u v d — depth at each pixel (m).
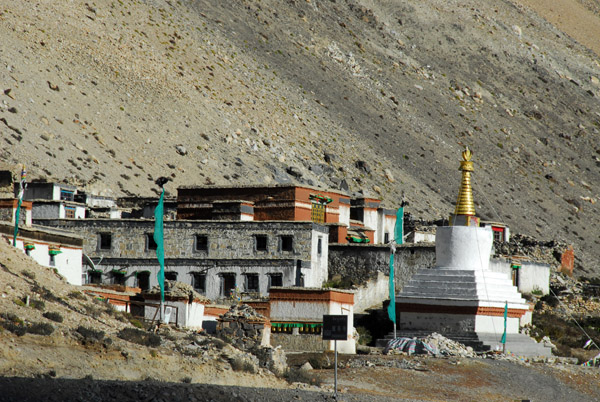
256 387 100.00
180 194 197.50
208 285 171.62
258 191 194.38
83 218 179.75
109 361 96.50
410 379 128.50
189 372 101.94
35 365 89.94
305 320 147.75
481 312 164.50
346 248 191.25
